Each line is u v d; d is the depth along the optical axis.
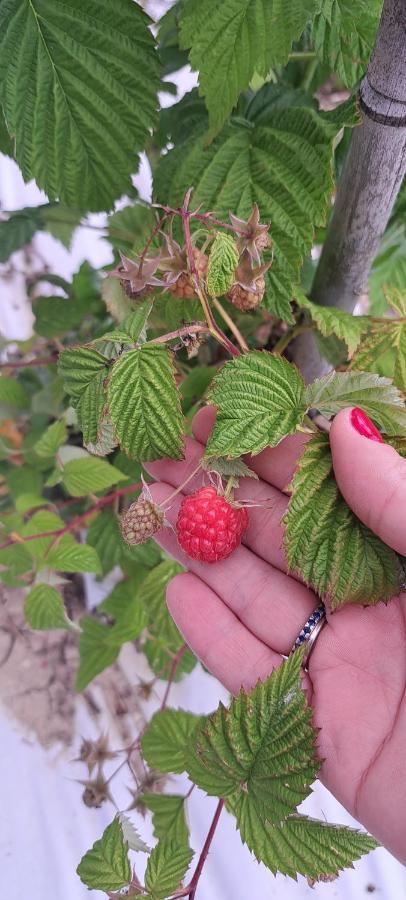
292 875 0.12
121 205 0.19
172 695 0.25
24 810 0.24
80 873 0.14
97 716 0.25
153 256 0.14
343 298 0.18
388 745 0.14
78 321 0.23
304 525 0.13
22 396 0.24
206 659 0.16
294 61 0.19
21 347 0.27
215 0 0.12
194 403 0.19
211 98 0.13
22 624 0.26
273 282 0.15
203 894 0.22
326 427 0.21
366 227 0.15
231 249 0.12
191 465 0.15
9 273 0.33
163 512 0.13
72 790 0.24
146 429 0.12
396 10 0.11
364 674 0.14
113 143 0.15
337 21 0.14
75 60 0.14
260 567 0.16
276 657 0.15
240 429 0.12
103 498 0.20
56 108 0.15
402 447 0.14
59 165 0.15
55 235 0.23
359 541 0.13
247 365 0.13
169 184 0.16
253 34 0.13
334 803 0.24
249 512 0.15
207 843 0.14
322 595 0.13
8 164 0.34
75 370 0.13
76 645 0.26
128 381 0.12
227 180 0.15
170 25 0.17
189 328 0.13
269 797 0.12
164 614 0.19
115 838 0.14
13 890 0.23
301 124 0.15
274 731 0.13
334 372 0.13
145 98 0.15
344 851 0.12
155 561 0.21
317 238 0.20
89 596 0.27
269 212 0.15
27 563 0.22
